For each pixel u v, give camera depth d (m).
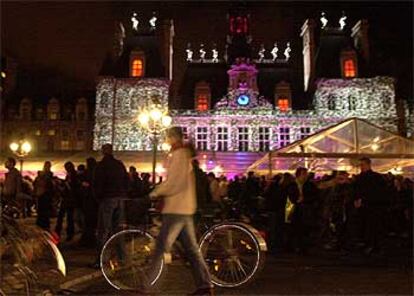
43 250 7.30
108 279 8.29
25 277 7.12
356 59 49.81
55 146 55.31
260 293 8.12
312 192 13.80
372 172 13.41
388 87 48.69
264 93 51.69
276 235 14.48
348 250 14.66
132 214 10.80
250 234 8.57
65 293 7.85
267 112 48.19
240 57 49.72
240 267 8.52
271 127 48.31
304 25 54.50
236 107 48.31
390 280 9.45
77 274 9.26
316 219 13.90
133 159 39.41
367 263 11.75
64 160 36.72
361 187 13.34
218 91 51.69
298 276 9.82
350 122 21.92
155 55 51.72
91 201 13.51
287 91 50.03
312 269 10.77
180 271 10.08
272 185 14.74
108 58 51.16
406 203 16.70
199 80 52.59
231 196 20.94
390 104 48.53
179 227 7.21
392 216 17.20
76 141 55.47
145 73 50.09
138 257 8.26
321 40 52.88
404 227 17.47
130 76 49.69
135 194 15.02
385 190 13.33
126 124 48.22
